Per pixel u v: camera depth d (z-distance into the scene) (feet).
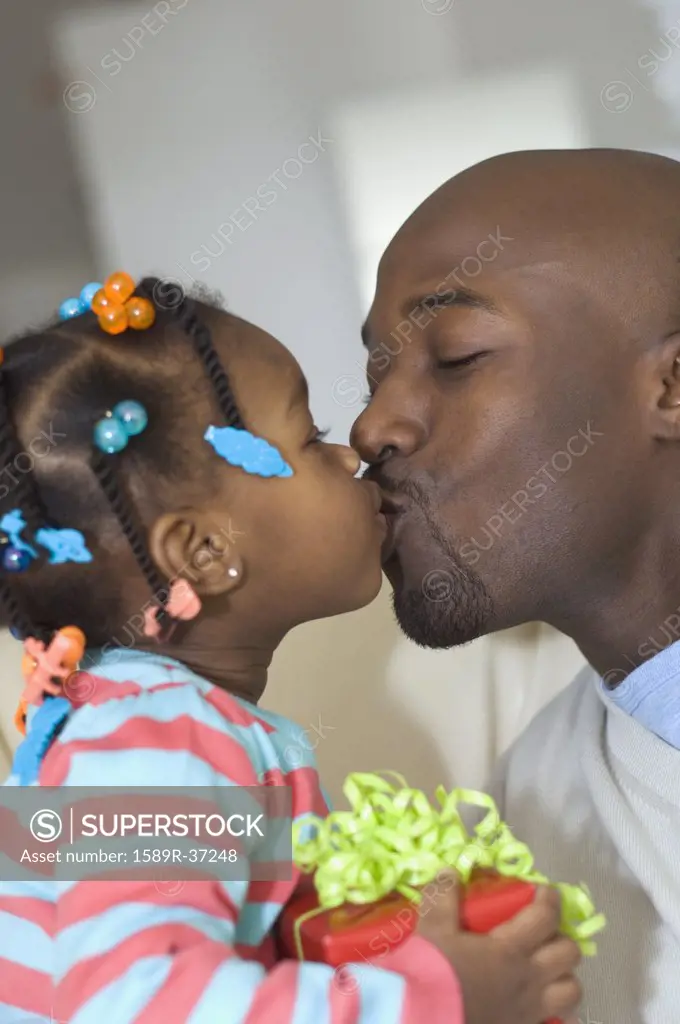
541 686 4.25
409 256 3.34
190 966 1.98
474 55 5.46
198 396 2.68
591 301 3.12
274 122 5.53
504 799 3.83
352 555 2.87
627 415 3.14
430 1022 2.02
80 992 2.02
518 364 3.12
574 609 3.31
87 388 2.59
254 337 2.85
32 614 2.68
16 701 3.89
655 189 3.29
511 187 3.31
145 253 5.64
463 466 3.16
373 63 5.47
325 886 2.35
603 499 3.15
